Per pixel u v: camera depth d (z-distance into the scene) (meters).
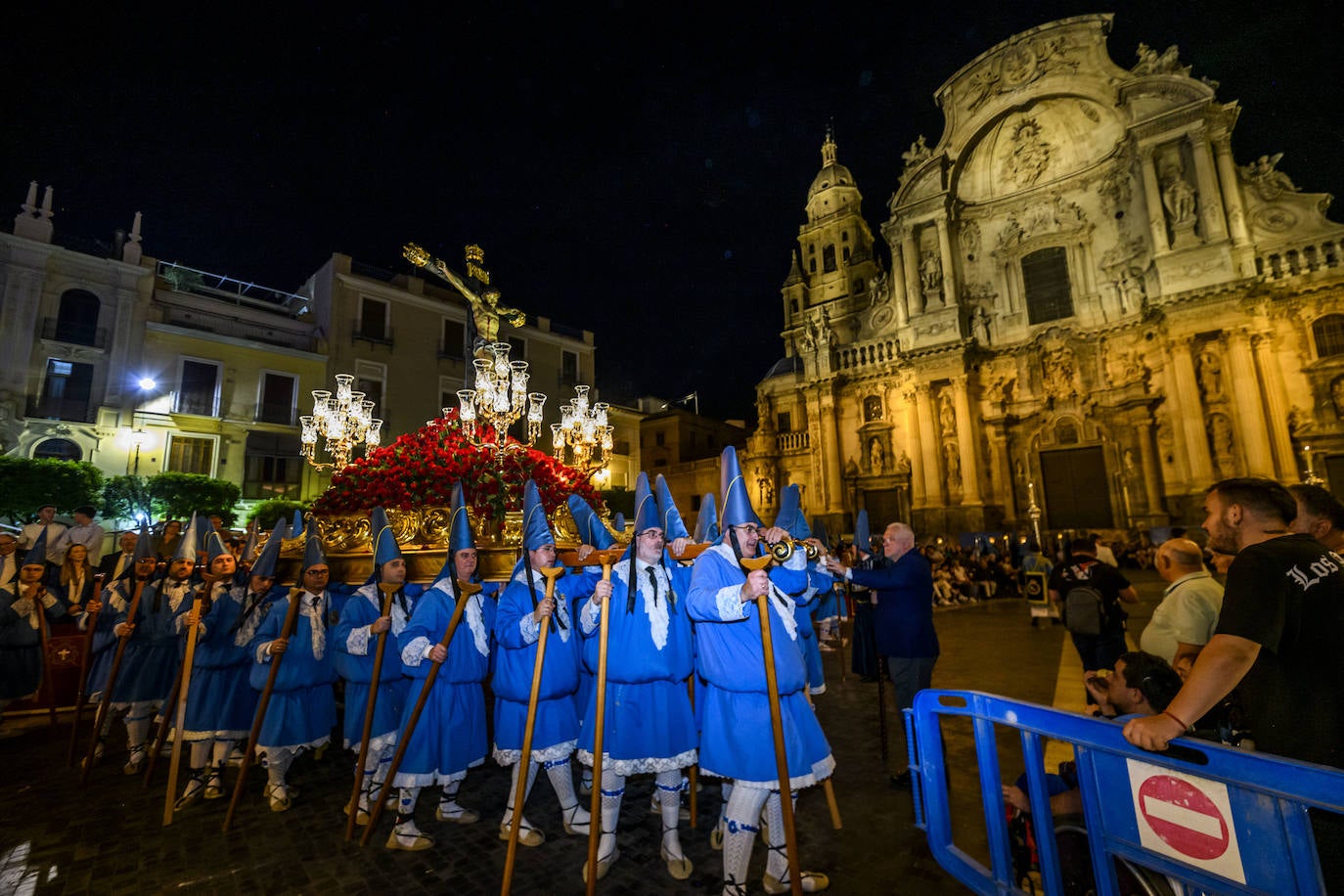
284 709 4.54
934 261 29.44
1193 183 23.52
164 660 5.63
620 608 3.83
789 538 3.23
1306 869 1.65
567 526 7.85
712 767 3.13
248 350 24.73
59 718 7.25
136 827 4.30
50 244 21.27
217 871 3.67
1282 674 2.04
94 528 9.34
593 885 3.22
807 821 4.12
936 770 2.93
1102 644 5.61
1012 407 27.27
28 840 4.09
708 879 3.48
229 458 23.86
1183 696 1.94
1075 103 27.39
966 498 26.53
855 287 40.47
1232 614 2.00
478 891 3.40
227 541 8.84
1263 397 21.36
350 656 4.59
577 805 4.09
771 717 3.04
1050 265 27.50
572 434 9.10
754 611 3.31
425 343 29.33
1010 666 8.45
